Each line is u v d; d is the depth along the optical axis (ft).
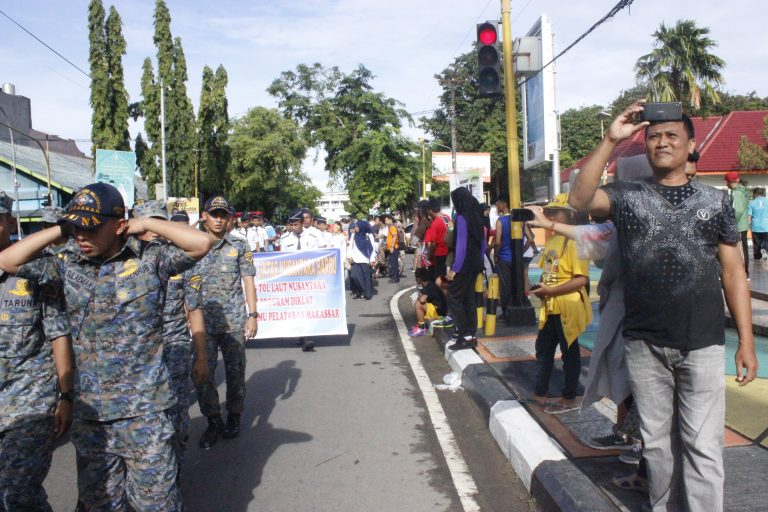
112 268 9.82
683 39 86.02
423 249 33.24
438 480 14.78
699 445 9.26
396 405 20.62
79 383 9.91
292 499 14.01
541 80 46.85
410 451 16.61
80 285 9.75
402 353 28.53
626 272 9.64
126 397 9.82
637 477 11.85
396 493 14.17
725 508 11.05
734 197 41.34
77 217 9.30
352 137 141.59
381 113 144.25
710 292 9.17
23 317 11.21
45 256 10.62
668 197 9.33
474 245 24.62
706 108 93.45
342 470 15.52
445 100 177.88
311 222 36.73
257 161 155.33
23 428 11.06
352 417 19.53
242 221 60.08
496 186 180.14
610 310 12.51
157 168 143.74
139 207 13.48
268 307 30.40
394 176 124.36
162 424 10.09
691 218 9.15
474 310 25.07
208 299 17.43
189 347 14.73
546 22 42.86
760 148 80.79
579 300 16.48
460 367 22.94
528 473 13.82
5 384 11.13
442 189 156.46
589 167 9.39
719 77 88.28
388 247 61.52
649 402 9.73
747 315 9.46
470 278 24.76
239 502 13.91
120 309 9.76
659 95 86.58
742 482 12.05
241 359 17.99
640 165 12.39
